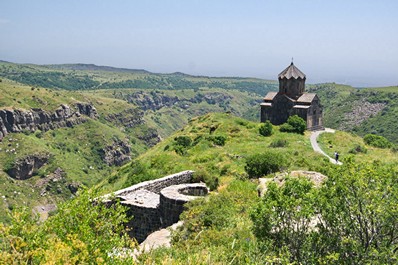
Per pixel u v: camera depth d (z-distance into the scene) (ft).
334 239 22.02
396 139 320.09
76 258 16.96
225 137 166.81
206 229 38.40
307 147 151.23
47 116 550.36
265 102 227.40
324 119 446.60
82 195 20.80
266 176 71.61
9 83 648.79
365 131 365.20
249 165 79.05
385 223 20.61
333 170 22.82
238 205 44.11
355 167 22.31
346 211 21.81
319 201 22.80
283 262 21.43
